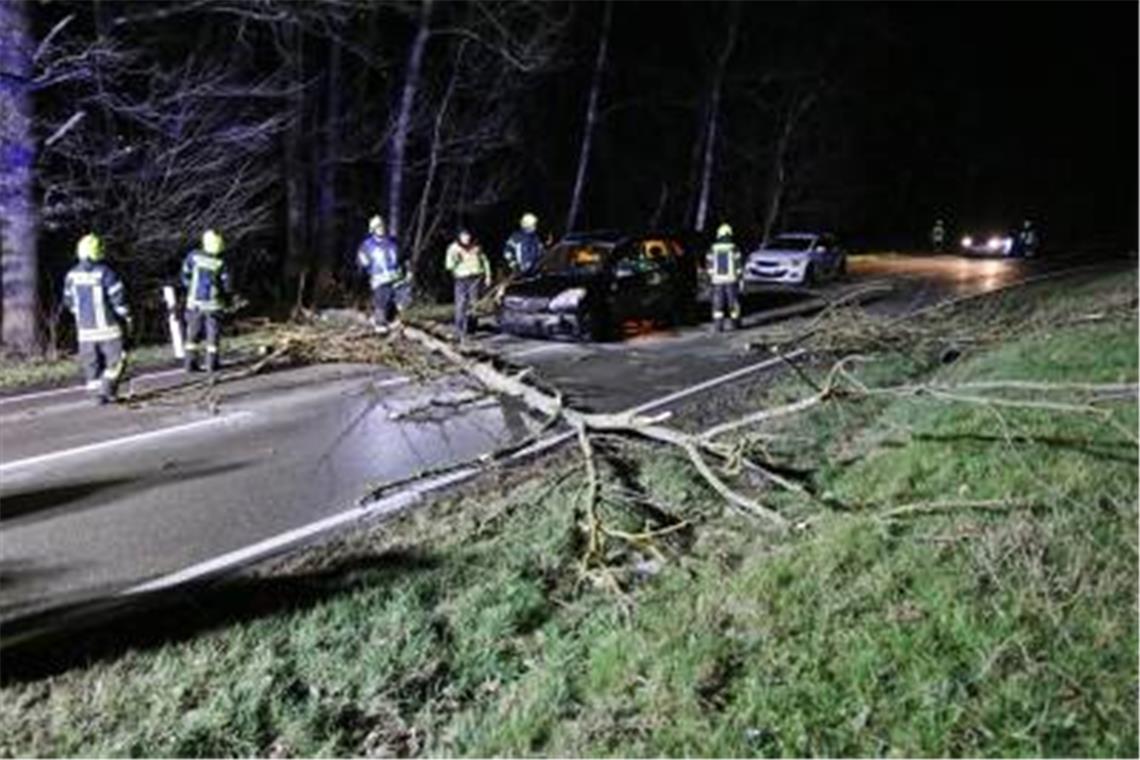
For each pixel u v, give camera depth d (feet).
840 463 29.60
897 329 47.32
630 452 29.58
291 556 22.25
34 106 55.11
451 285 85.25
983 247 126.21
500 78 90.12
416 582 20.85
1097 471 28.14
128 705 16.46
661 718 16.80
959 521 24.49
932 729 16.58
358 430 33.71
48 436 32.48
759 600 20.48
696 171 121.49
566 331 51.83
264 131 64.85
